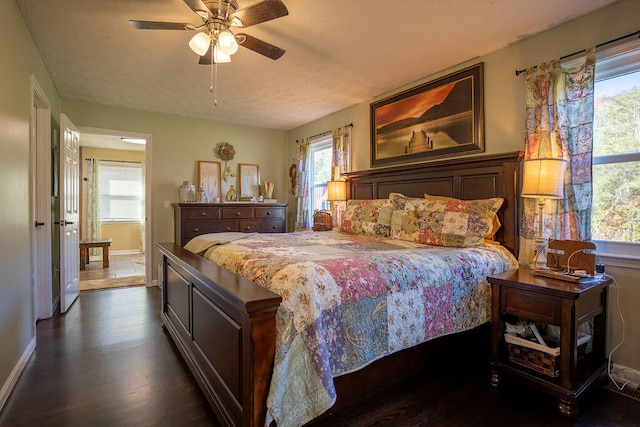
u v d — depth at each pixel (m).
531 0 2.18
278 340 1.39
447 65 3.19
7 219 2.01
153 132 4.75
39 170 3.26
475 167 2.91
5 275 1.97
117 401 1.89
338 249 2.31
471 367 2.31
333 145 4.62
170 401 1.90
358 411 1.80
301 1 2.18
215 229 4.66
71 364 2.33
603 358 2.10
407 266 1.90
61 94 3.96
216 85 3.68
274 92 3.91
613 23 2.23
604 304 2.08
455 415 1.77
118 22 2.41
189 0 1.86
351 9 2.28
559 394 1.79
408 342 1.82
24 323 2.33
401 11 2.30
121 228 7.60
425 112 3.45
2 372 1.90
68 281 3.62
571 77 2.39
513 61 2.78
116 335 2.86
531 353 1.99
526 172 2.28
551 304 1.86
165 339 2.79
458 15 2.35
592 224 2.38
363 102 4.27
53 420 1.72
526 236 2.58
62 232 3.41
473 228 2.54
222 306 1.66
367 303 1.66
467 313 2.14
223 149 5.23
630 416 1.78
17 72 2.22
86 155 7.14
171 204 4.87
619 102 2.28
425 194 3.26
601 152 2.36
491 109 2.93
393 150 3.81
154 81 3.56
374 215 3.27
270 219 5.09
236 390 1.49
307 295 1.47
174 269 2.65
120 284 4.74
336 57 3.01
